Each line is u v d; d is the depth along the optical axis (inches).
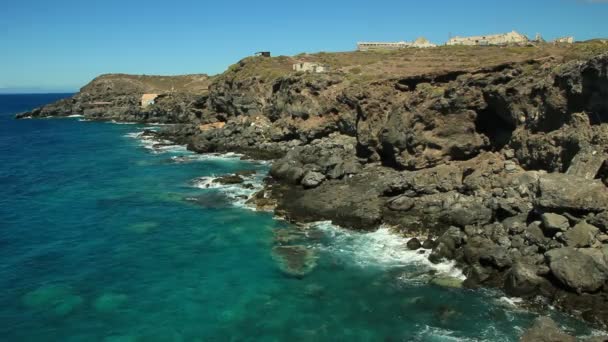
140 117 6264.8
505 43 4057.6
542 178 1288.1
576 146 1464.1
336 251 1450.5
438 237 1433.3
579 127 1476.4
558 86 1567.4
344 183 2065.7
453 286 1190.3
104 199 2122.3
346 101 2812.5
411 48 4685.0
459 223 1471.5
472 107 1930.4
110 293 1226.6
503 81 1850.4
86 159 3228.3
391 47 5900.6
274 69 4224.9
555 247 1175.0
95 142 4160.9
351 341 991.6
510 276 1138.7
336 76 3117.6
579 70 1459.2
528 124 1721.2
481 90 1904.5
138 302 1177.4
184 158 3122.5
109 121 6402.6
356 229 1610.5
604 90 1381.6
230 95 4276.6
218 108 4557.1
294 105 3218.5
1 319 1101.7
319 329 1042.1
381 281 1244.5
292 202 1903.3
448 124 1987.0
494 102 1875.0
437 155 2021.4
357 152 2493.8
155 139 4202.8
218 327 1061.1
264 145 3277.6
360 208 1702.8
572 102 1518.2
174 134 4298.7
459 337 981.2
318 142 2901.1
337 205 1792.6
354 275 1286.9
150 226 1740.9
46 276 1330.0
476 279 1191.6
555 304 1052.5
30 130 5344.5
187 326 1067.3
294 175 2167.8
